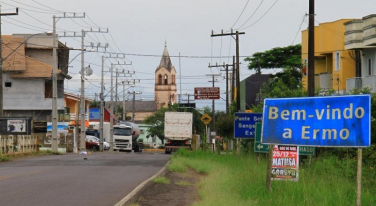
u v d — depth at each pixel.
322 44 54.72
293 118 15.95
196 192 19.59
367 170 23.53
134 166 32.88
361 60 47.16
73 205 15.84
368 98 14.24
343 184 20.41
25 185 20.98
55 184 21.47
